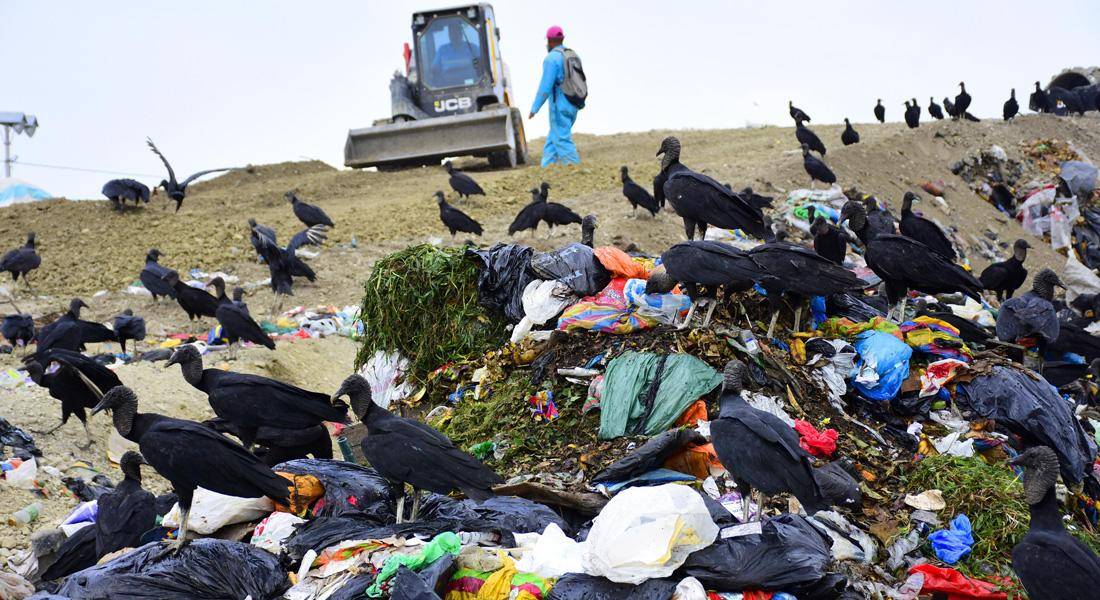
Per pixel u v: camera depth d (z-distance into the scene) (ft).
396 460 21.26
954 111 88.63
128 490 24.47
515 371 29.89
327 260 56.75
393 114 78.89
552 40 78.13
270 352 41.11
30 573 24.53
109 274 55.72
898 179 69.77
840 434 26.40
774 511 23.29
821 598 19.57
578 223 53.26
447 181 76.43
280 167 91.91
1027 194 78.02
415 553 19.89
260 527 22.94
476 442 27.78
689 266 27.22
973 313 40.40
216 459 20.89
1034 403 27.32
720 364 27.27
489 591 19.24
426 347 33.06
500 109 79.15
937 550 22.29
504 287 32.73
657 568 18.93
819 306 31.71
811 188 61.87
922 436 27.20
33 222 65.72
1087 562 18.45
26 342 44.62
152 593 20.42
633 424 26.43
